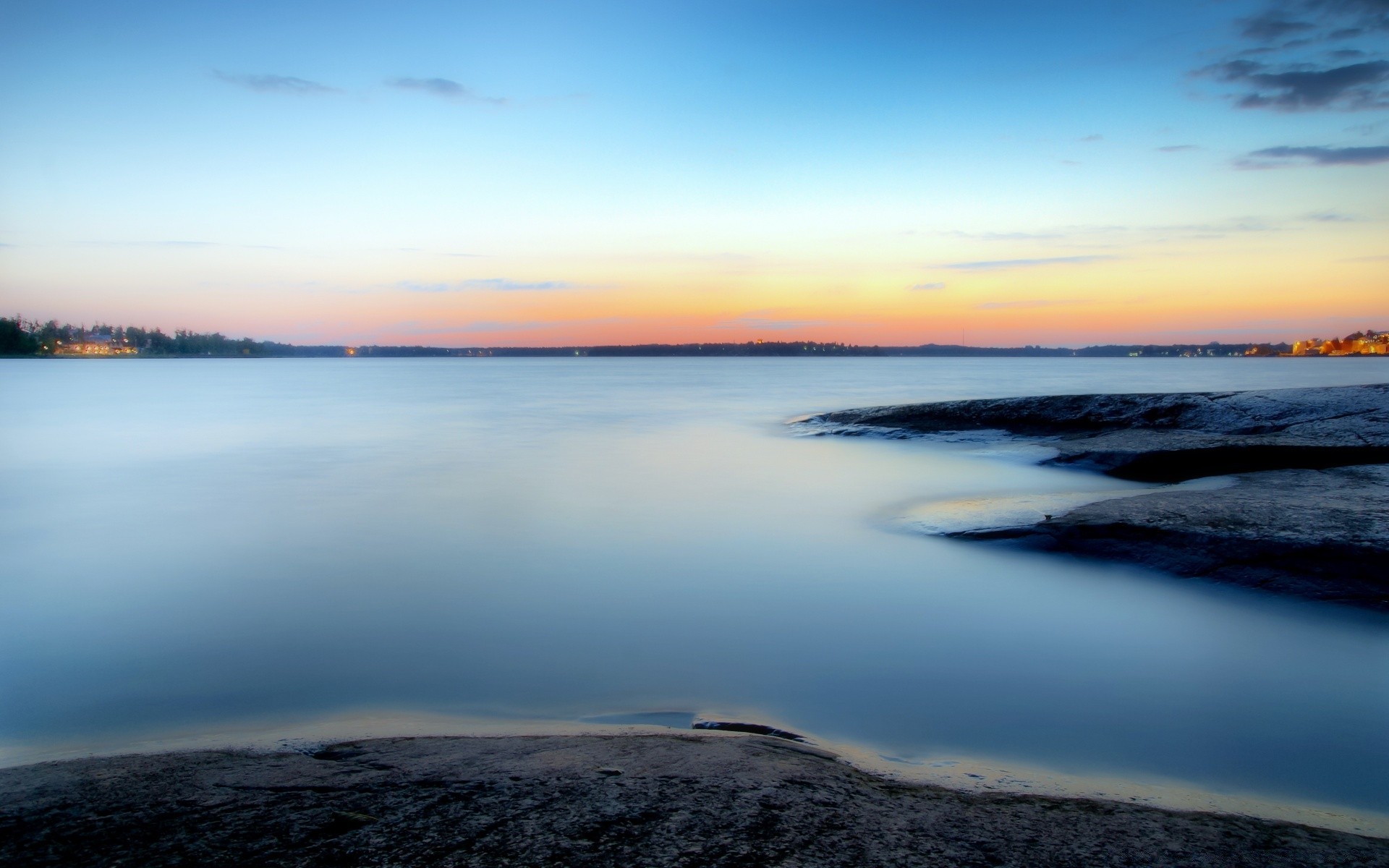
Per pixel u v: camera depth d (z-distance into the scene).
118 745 4.94
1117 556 9.05
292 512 13.15
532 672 6.30
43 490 15.22
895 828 3.40
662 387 65.81
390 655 6.67
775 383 73.31
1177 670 6.17
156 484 15.99
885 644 6.86
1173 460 15.25
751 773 3.99
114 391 56.81
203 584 8.89
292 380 84.81
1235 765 4.63
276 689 5.92
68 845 3.15
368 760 4.21
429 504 13.86
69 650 6.79
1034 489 14.79
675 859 3.03
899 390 58.47
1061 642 6.83
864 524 11.96
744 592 8.54
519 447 22.77
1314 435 15.70
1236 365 155.50
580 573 9.38
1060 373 108.25
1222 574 8.13
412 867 2.95
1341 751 4.81
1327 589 7.45
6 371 110.62
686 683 6.05
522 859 3.01
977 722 5.28
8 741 5.02
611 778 3.87
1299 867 3.15
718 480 16.58
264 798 3.62
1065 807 3.74
